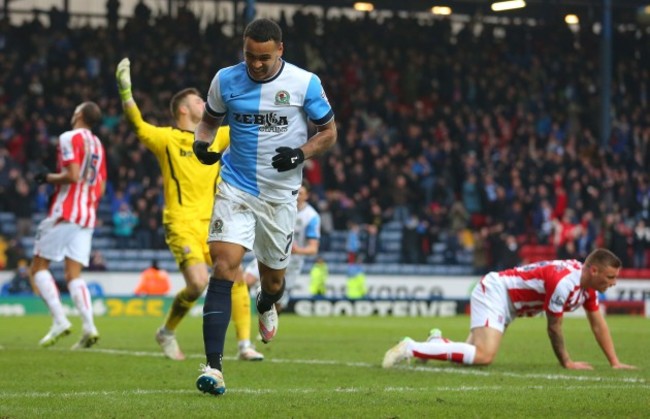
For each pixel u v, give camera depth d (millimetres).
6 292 37312
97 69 46375
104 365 14812
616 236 44812
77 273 18234
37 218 41062
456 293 42594
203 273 15750
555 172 47812
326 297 39031
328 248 42656
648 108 55375
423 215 43781
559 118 52688
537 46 55469
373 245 42688
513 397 10852
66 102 43844
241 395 10766
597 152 48938
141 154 42062
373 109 49594
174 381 12562
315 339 22547
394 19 54188
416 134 48406
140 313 36906
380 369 14547
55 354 16828
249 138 10484
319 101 10477
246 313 16328
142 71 46469
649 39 57531
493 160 48062
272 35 10148
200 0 51250
